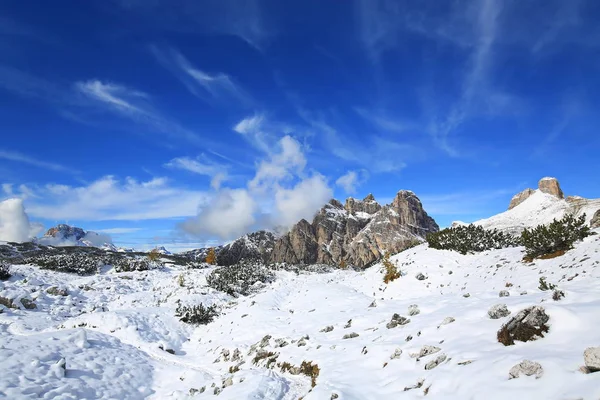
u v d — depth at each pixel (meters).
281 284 28.89
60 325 16.42
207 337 16.64
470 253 22.80
